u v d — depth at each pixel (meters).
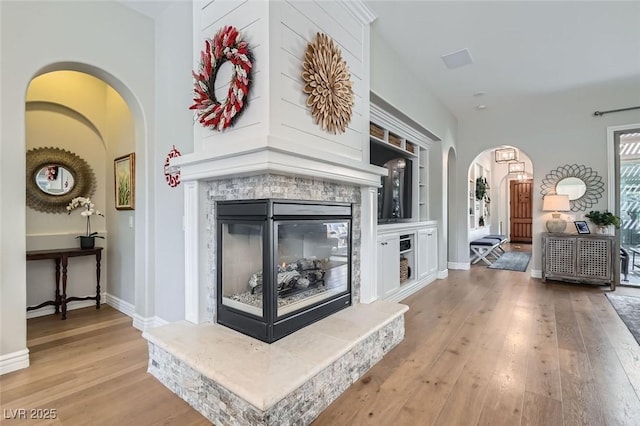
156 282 3.04
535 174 5.30
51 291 3.54
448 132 5.52
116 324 3.18
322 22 2.26
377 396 1.89
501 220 10.84
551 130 5.17
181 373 1.89
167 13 2.92
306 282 2.33
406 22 2.98
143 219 3.08
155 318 3.04
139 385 2.04
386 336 2.45
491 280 5.06
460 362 2.31
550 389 1.96
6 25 2.19
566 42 3.34
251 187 2.05
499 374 2.14
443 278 5.21
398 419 1.69
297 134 2.01
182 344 1.96
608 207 4.77
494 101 5.08
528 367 2.23
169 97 2.90
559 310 3.53
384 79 3.32
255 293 2.10
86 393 1.95
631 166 4.78
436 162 5.28
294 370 1.64
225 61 2.05
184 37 2.73
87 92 3.71
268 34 1.84
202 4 2.30
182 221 2.76
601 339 2.72
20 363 2.24
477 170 8.69
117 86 2.94
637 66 3.89
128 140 3.49
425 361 2.33
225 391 1.60
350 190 2.70
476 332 2.89
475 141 5.85
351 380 2.01
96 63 2.67
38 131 3.43
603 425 1.63
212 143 2.20
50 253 3.23
